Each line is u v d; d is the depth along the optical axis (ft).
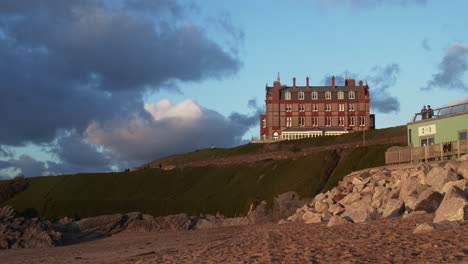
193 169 307.99
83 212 263.70
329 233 59.62
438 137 125.29
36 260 113.29
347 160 232.73
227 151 352.28
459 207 51.96
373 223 64.28
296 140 322.96
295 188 222.28
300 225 88.28
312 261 39.47
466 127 116.06
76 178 317.83
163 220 208.54
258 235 76.69
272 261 41.81
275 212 207.72
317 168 236.43
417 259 34.94
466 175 74.79
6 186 303.68
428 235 43.93
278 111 427.74
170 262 53.62
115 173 322.55
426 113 132.05
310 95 429.38
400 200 74.02
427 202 67.21
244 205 228.02
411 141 136.56
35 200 284.41
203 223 209.56
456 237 40.88
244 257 47.50
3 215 206.18
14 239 163.63
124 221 218.38
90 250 129.39
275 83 432.25
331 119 424.87
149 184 296.30
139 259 69.46
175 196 268.41
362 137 290.97
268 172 260.42
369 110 425.28
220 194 252.83
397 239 44.88
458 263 32.17
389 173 116.06
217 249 61.31
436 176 78.43
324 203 109.50
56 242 169.78
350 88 432.25
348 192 118.73
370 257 37.86
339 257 39.65
